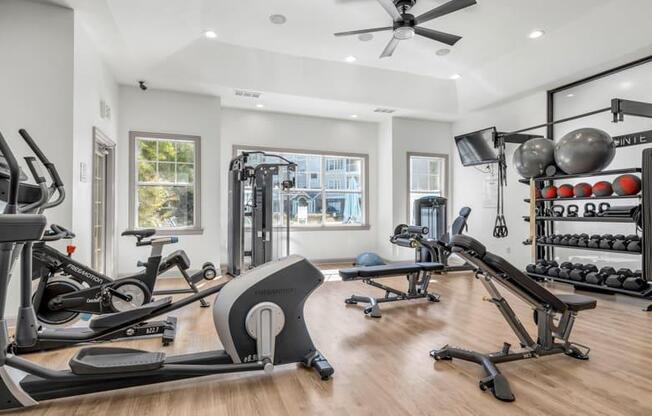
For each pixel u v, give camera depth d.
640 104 3.89
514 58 5.22
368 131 7.47
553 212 5.18
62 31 3.49
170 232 5.61
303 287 2.37
